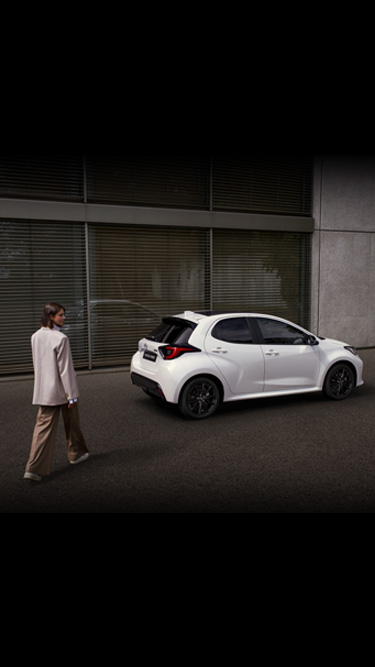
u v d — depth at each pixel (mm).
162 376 6242
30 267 9188
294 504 3896
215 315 6660
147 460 4941
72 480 4445
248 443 5449
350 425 6141
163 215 10016
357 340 12852
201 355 6285
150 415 6660
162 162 10062
